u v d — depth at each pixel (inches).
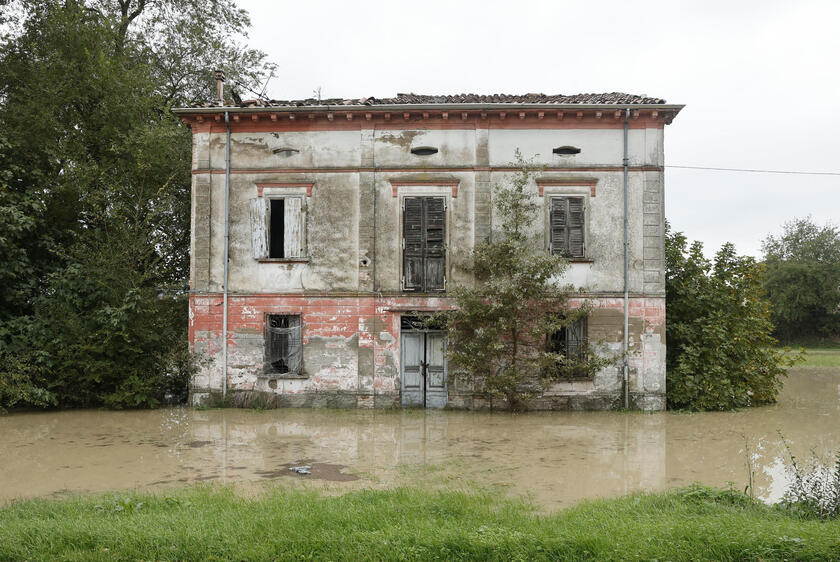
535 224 680.4
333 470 408.5
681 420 607.8
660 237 675.4
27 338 653.9
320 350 682.2
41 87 753.6
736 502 301.7
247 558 233.3
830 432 546.6
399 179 688.4
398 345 679.1
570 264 674.8
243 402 669.3
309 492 328.2
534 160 683.4
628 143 681.6
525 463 427.8
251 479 386.0
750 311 715.4
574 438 518.9
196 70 991.6
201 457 450.3
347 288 685.9
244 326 687.1
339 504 298.2
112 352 665.6
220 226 696.4
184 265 854.5
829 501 290.7
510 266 640.4
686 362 681.0
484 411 657.6
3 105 764.6
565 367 644.1
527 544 236.2
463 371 672.4
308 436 529.3
